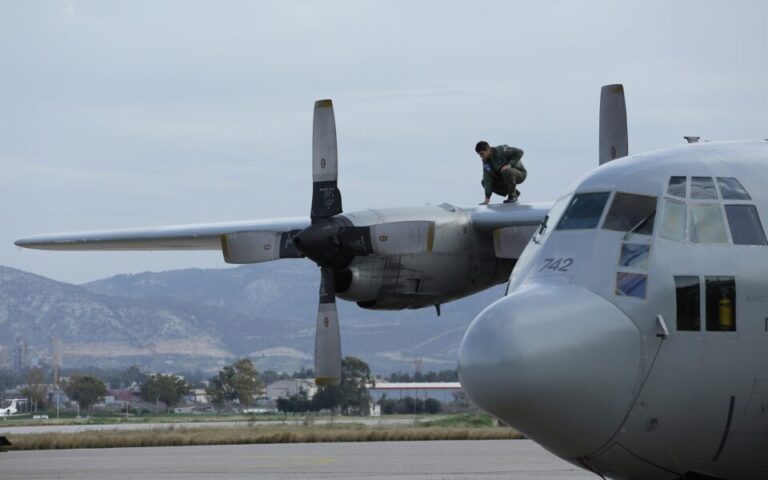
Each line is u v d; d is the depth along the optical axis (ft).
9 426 506.48
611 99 107.55
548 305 67.62
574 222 73.61
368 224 107.04
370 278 106.63
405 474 128.57
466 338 68.23
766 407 70.08
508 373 65.31
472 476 124.77
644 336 67.92
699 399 68.80
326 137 114.01
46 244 152.15
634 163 75.36
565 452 69.41
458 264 108.88
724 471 71.82
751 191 72.49
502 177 112.47
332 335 109.29
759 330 69.82
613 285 69.00
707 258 69.92
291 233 116.16
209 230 137.90
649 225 70.90
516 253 106.11
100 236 148.15
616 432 67.97
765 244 71.10
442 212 109.40
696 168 73.36
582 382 66.18
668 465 70.54
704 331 68.85
